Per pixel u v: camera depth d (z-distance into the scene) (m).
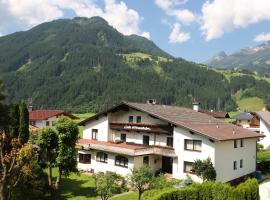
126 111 50.38
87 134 55.00
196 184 28.70
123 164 45.50
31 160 33.94
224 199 27.44
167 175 44.12
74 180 44.84
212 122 49.38
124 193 37.84
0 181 28.47
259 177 46.75
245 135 45.41
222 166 41.06
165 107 52.44
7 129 48.16
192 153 41.47
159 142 46.41
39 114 88.12
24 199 34.53
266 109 96.19
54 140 38.75
